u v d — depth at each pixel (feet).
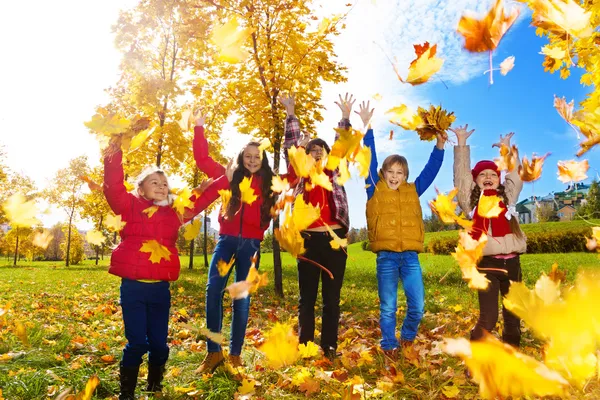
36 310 19.40
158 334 8.09
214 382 8.44
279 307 22.20
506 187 9.21
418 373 8.90
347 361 9.60
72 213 65.41
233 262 9.54
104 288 33.63
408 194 10.37
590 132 3.15
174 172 34.17
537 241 59.00
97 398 8.03
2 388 8.19
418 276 10.19
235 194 9.19
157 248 6.86
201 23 24.18
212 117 24.71
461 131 9.19
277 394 8.00
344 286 32.68
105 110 4.75
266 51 23.76
